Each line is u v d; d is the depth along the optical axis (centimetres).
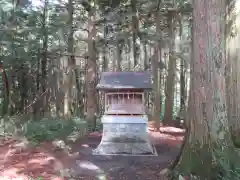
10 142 853
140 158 747
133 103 831
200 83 487
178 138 1117
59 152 780
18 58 1513
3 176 541
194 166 481
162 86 1903
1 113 1423
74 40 1695
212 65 482
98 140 1025
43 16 1558
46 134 988
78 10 1589
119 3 1380
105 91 834
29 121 1223
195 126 496
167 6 1438
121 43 1641
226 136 481
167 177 528
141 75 866
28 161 661
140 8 1448
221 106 483
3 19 1423
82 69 1850
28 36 1574
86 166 649
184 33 1714
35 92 1744
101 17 1397
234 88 712
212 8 484
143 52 1666
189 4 1322
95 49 1380
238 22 729
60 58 1759
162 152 836
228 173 447
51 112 1736
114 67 1772
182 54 1378
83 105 1842
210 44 482
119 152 800
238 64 721
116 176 575
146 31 1461
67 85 1695
